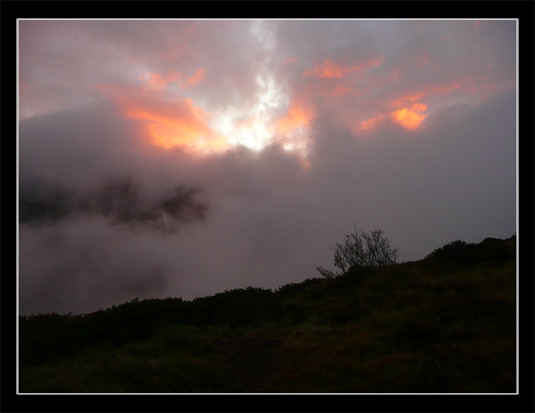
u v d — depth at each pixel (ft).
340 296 53.16
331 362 30.71
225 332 43.73
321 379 28.12
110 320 41.55
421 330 31.60
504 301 33.27
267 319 50.42
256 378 30.40
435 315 33.91
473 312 32.76
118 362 29.84
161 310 48.11
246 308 51.49
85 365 29.37
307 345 36.55
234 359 35.22
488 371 23.82
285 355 35.01
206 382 28.60
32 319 42.32
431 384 23.81
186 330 42.47
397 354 29.19
